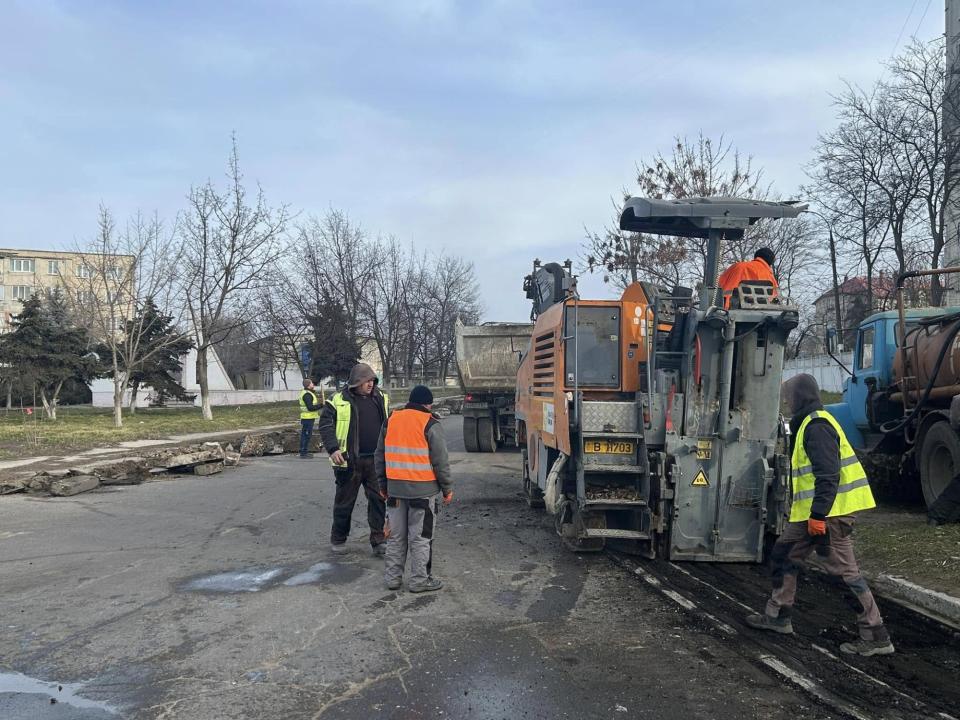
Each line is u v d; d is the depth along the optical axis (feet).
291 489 40.63
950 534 25.05
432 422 21.15
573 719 13.25
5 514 33.04
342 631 17.78
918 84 74.08
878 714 13.50
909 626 18.24
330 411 25.17
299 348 98.37
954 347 29.07
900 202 75.51
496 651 16.46
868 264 77.82
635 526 23.31
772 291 21.79
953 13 103.09
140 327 79.71
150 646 16.83
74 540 27.76
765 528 22.20
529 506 33.99
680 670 15.42
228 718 13.34
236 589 21.33
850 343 47.65
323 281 91.86
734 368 22.02
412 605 19.81
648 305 24.11
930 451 29.81
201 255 82.58
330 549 26.20
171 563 24.29
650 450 22.82
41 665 15.76
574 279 25.49
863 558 23.73
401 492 21.02
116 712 13.58
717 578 22.33
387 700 14.02
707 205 23.76
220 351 187.42
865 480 16.84
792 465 17.52
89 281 81.10
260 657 16.15
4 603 20.06
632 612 19.17
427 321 118.52
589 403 23.25
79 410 115.03
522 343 59.26
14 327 91.09
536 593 20.86
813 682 14.84
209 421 81.30
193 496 38.14
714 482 22.09
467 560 24.63
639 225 26.89
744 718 13.33
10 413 96.84
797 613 19.20
